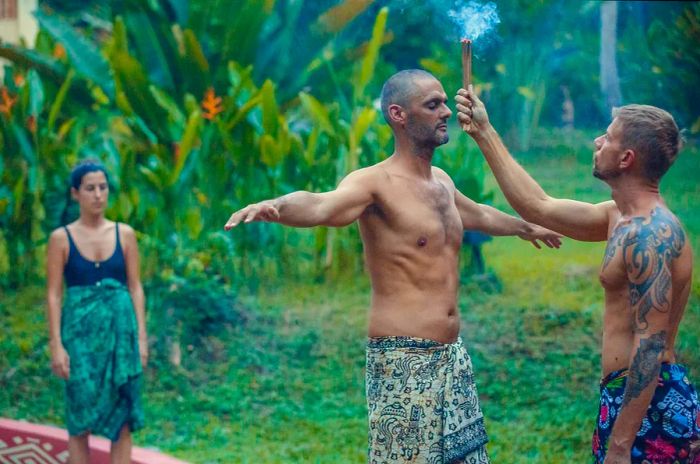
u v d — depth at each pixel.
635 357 3.38
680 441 3.45
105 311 5.18
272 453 5.97
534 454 5.82
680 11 17.56
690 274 3.48
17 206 9.23
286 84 10.78
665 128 3.45
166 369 7.37
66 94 10.30
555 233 4.46
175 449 6.06
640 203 3.50
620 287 3.52
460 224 4.15
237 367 7.43
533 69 16.81
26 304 8.86
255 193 9.23
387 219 3.97
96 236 5.25
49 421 6.62
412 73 4.02
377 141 9.68
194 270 7.80
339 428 6.37
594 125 18.50
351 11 10.45
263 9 9.98
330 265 9.45
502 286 9.16
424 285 3.98
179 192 8.69
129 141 9.70
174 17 10.19
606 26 16.05
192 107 9.17
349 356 7.63
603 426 3.59
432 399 3.95
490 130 3.87
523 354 7.55
